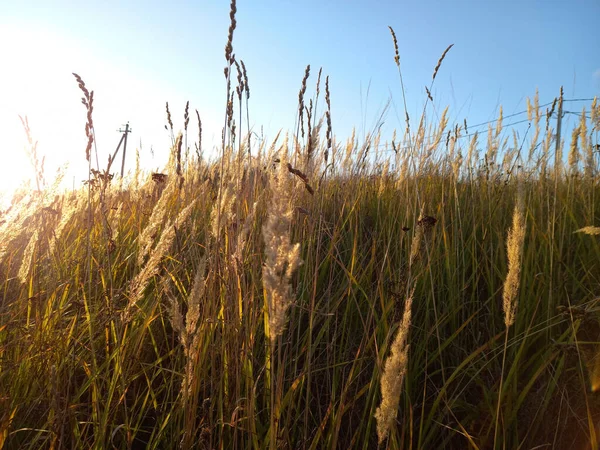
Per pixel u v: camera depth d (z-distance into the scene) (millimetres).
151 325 736
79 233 997
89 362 655
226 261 661
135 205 1172
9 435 548
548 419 609
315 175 949
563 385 631
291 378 652
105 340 670
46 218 880
